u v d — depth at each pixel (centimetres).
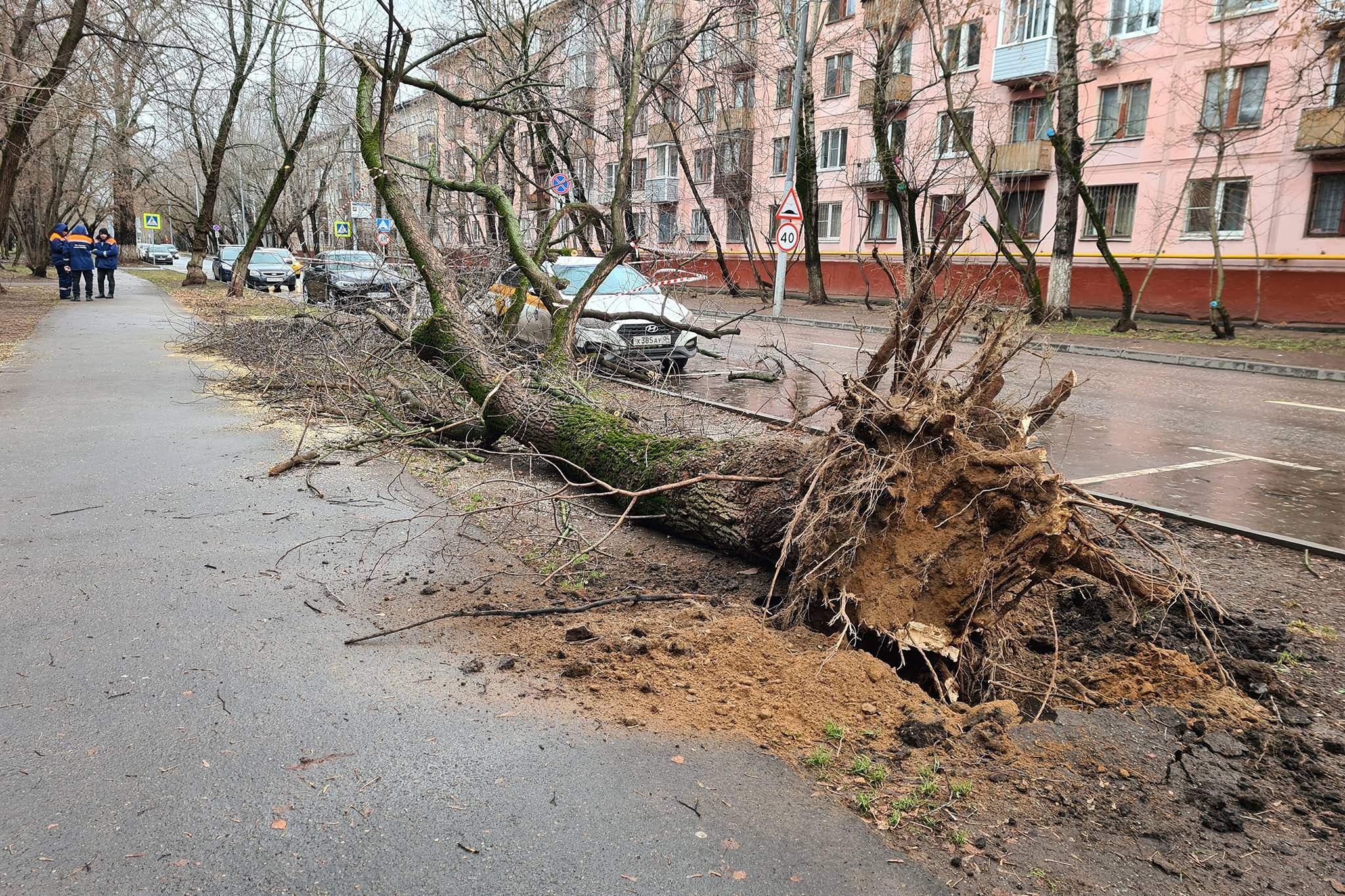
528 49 1814
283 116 4025
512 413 738
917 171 3259
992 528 416
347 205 4559
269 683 371
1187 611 417
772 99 3500
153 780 300
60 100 2488
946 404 454
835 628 431
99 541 549
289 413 970
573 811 287
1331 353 1816
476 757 317
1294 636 444
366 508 634
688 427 769
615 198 1024
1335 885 260
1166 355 1769
